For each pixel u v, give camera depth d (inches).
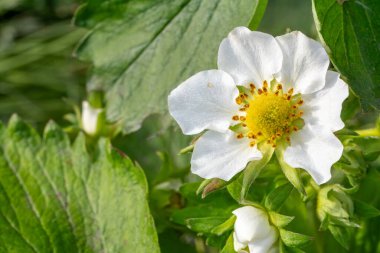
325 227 9.2
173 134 11.4
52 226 10.5
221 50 9.1
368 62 9.4
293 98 9.1
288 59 9.0
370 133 9.6
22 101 13.6
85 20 10.6
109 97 10.6
